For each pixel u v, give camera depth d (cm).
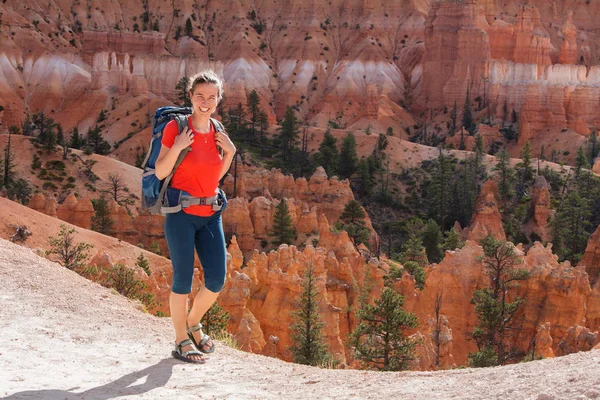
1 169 10556
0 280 1346
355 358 3900
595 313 5262
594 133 16725
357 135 14250
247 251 8469
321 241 7225
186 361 1043
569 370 807
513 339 5112
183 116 1025
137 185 11219
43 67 19962
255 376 982
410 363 3884
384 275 6094
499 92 19862
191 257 1038
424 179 12794
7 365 972
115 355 1058
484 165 12950
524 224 11181
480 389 812
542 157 16450
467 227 10606
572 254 9906
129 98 18875
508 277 5266
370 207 12088
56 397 852
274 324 4706
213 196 1040
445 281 5278
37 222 4641
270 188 10281
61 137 14788
